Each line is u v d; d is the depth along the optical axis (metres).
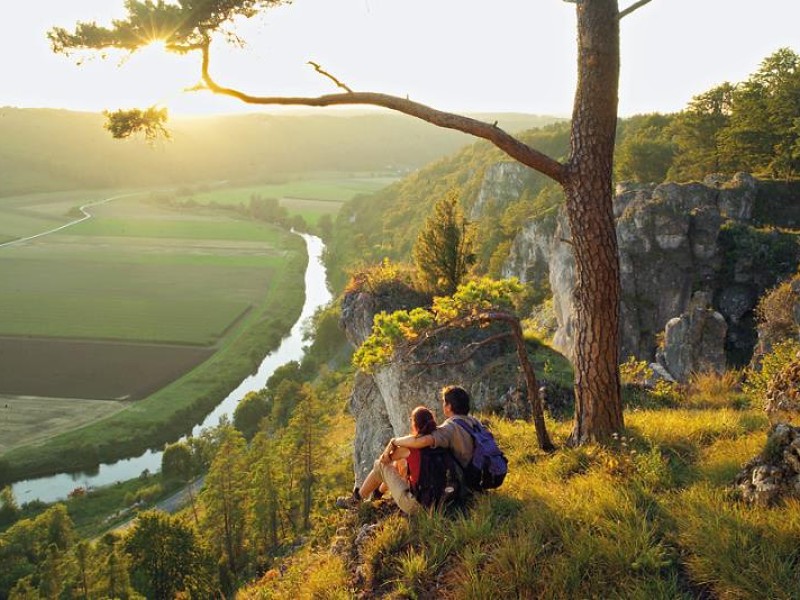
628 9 7.09
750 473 5.32
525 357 8.10
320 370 92.06
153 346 112.56
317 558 6.82
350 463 50.97
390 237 160.38
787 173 50.00
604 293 7.48
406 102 7.62
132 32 7.14
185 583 42.50
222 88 7.61
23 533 53.88
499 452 6.05
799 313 20.38
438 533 5.43
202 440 69.81
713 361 25.66
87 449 73.31
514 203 115.75
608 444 7.33
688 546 4.62
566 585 4.43
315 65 7.59
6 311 133.38
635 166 74.00
